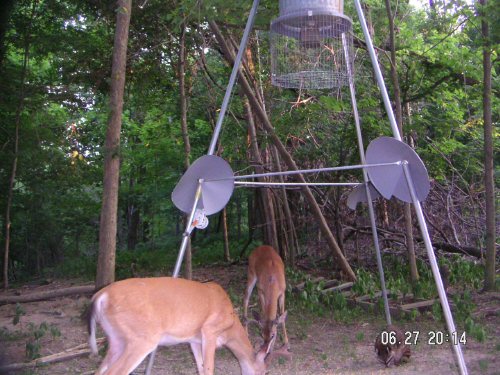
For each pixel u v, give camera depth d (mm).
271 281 8266
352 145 13367
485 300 10039
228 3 9398
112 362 5461
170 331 5727
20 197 17219
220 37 10727
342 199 14742
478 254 13312
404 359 6949
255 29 11383
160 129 18438
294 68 7734
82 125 19562
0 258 17828
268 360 6430
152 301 5582
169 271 14797
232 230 24609
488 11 9914
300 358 7434
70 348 7820
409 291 10883
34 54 14805
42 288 13484
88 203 19047
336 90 12156
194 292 5918
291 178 14414
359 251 14570
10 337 8328
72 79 13680
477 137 13977
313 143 14508
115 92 9008
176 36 12641
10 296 11547
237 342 6320
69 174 16703
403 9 13398
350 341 8211
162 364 7316
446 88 12883
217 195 6824
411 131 12672
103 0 12609
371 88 12836
